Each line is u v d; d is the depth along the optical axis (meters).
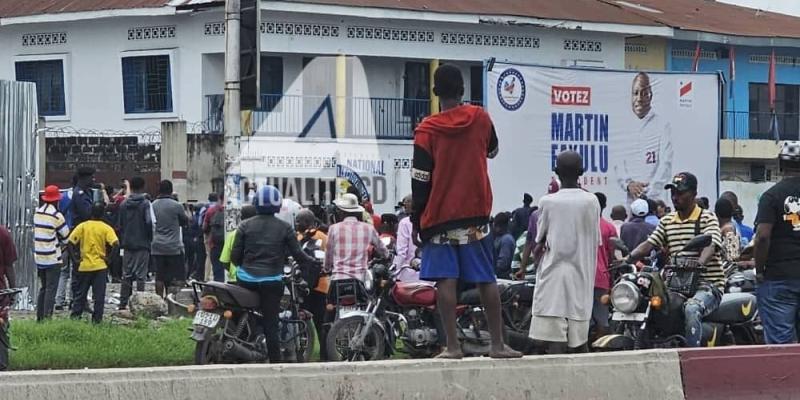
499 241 26.42
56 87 55.66
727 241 20.95
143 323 25.45
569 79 37.28
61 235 25.62
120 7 52.91
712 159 39.84
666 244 18.62
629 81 38.41
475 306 20.92
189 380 12.73
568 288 16.42
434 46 54.50
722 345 19.02
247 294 19.36
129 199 28.73
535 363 14.06
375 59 54.34
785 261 15.83
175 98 52.66
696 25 63.84
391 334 20.95
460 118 13.52
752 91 67.38
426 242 13.84
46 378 12.31
